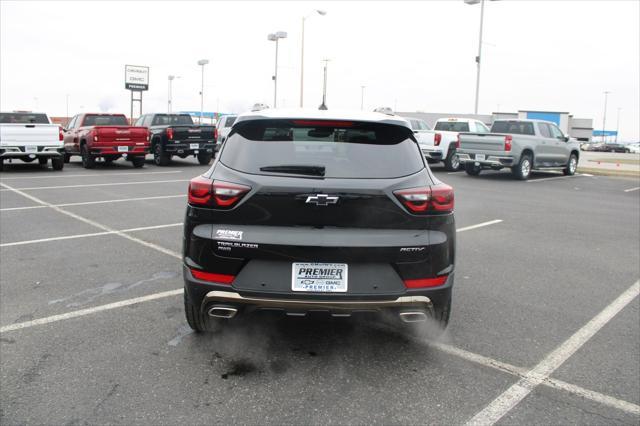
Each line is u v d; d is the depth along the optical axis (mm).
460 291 5328
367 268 3420
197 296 3559
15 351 3801
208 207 3494
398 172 3545
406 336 4176
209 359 3723
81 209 9844
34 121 17797
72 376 3445
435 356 3826
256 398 3207
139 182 14336
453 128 20750
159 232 7863
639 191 15406
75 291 5133
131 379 3418
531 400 3232
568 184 16812
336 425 2939
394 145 3697
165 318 4473
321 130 3709
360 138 3695
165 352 3822
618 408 3152
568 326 4441
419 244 3455
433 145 20078
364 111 4180
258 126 3754
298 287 3400
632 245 7648
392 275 3449
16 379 3391
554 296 5227
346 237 3377
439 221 3549
